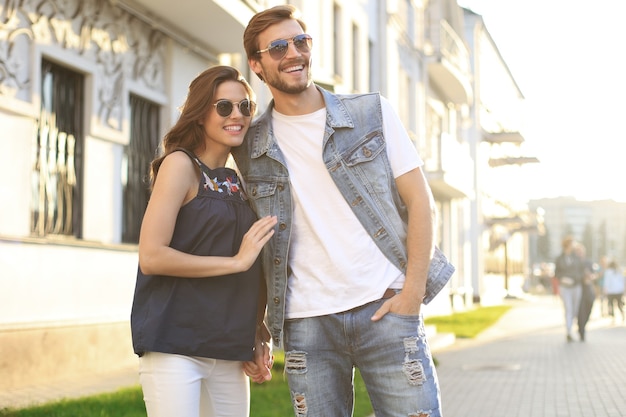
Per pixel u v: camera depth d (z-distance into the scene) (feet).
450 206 128.36
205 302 13.52
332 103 13.88
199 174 13.89
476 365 49.11
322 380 13.84
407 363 13.43
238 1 49.08
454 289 129.59
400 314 13.44
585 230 628.28
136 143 48.08
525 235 268.62
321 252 13.73
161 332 13.26
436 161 127.24
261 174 14.07
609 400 34.99
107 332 41.39
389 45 94.63
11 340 34.73
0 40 36.17
